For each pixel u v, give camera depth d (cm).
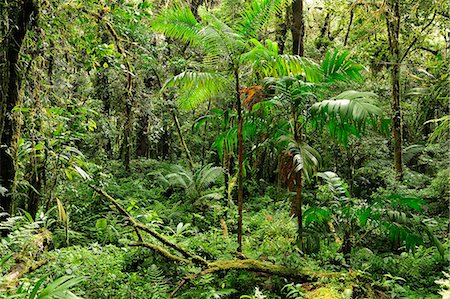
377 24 845
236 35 441
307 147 400
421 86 952
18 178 484
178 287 379
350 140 925
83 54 540
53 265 386
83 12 448
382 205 438
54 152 474
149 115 932
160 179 979
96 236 637
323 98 443
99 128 922
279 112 458
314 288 357
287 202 796
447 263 424
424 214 643
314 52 1020
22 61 436
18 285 327
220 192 849
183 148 1123
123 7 462
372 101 377
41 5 432
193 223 743
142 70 828
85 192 764
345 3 929
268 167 1102
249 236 595
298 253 434
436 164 902
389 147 1034
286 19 827
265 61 452
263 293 366
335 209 459
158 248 427
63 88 570
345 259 453
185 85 461
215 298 355
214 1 1108
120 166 1147
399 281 405
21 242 386
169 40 945
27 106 457
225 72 489
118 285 382
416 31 859
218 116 513
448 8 789
